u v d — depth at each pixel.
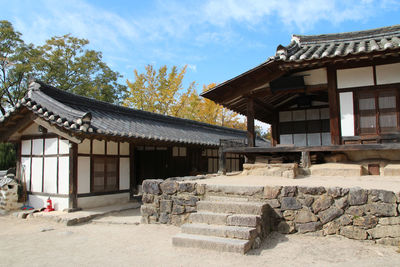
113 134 10.25
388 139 8.53
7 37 20.97
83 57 24.31
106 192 11.30
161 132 14.34
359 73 8.95
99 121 11.43
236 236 5.23
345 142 8.98
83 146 10.54
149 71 27.45
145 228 7.09
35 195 11.25
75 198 10.04
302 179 8.38
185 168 15.98
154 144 13.10
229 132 24.31
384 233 5.28
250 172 9.59
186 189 7.00
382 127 8.62
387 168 8.40
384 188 6.12
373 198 5.43
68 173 10.17
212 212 6.20
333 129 9.09
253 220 5.44
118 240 6.42
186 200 6.96
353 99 8.96
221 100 10.63
